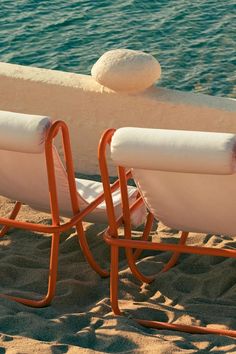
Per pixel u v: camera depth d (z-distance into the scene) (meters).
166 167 4.76
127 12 13.81
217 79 11.34
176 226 5.44
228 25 13.15
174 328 5.13
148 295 5.66
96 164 7.85
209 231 5.35
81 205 5.71
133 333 4.95
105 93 7.55
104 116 7.64
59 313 5.34
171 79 11.37
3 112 5.14
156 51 12.35
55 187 5.33
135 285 5.76
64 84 7.66
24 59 12.17
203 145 4.66
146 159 4.79
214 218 5.18
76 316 5.19
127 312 5.36
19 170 5.51
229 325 5.18
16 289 5.71
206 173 4.71
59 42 12.72
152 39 12.77
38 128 5.02
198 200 5.09
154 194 5.21
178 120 7.41
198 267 5.93
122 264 6.08
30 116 5.10
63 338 4.86
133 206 5.82
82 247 5.80
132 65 7.38
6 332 4.91
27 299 5.54
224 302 5.47
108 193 5.30
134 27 13.21
